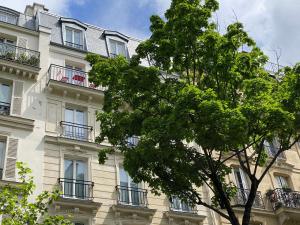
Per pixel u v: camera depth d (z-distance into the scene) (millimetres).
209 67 14539
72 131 21359
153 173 14727
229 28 14953
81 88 22484
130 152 14188
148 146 13328
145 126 13242
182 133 12344
